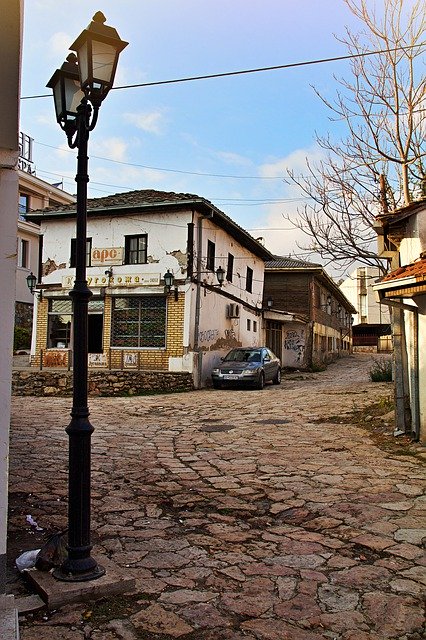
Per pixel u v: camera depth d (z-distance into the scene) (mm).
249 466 7195
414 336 8500
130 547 4441
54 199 31797
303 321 27953
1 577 3172
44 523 5004
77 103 4176
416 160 11789
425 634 3125
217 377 17922
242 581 3809
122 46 3885
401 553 4262
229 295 21812
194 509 5504
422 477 6488
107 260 19547
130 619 3266
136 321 19094
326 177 12500
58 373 17484
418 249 8688
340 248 12406
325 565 4082
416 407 8461
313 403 13508
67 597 3430
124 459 7648
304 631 3150
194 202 18047
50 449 8250
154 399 15500
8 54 3057
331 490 6008
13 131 3174
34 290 20812
